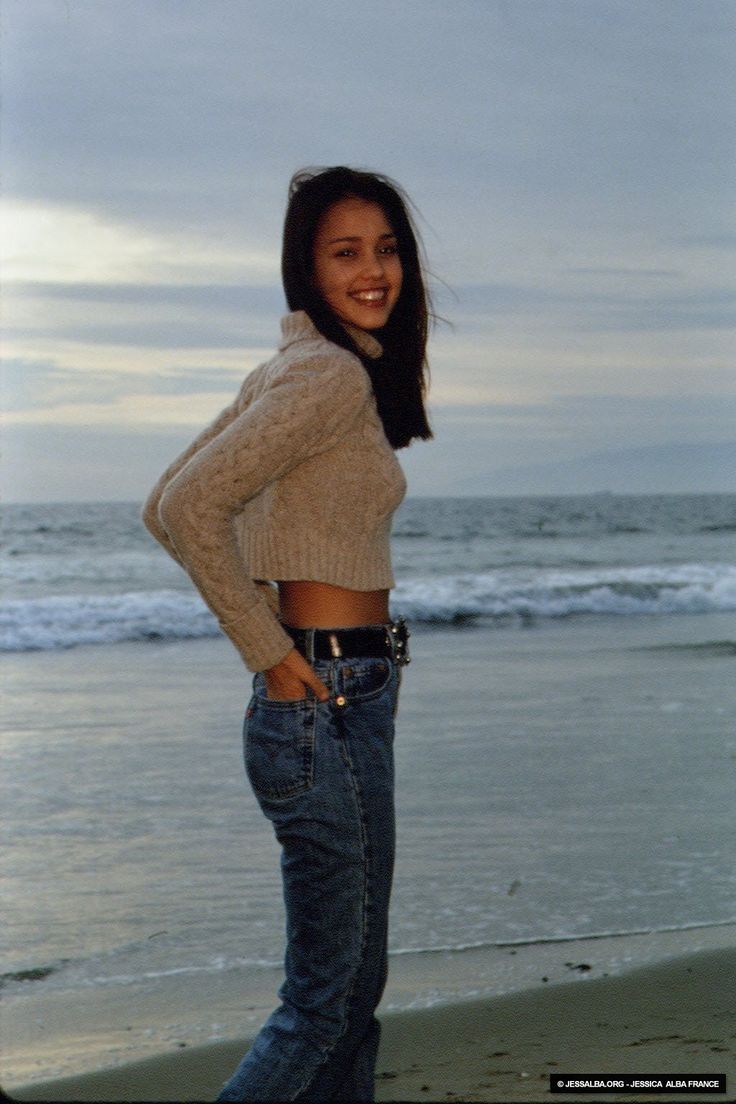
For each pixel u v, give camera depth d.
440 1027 3.11
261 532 2.15
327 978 2.13
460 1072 2.82
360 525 2.14
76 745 6.95
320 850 2.10
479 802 5.55
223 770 6.31
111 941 3.83
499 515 63.44
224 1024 3.20
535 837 4.98
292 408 2.02
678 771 6.19
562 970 3.53
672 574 21.78
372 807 2.12
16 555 28.36
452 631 14.31
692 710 8.06
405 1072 2.81
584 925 3.94
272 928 3.97
